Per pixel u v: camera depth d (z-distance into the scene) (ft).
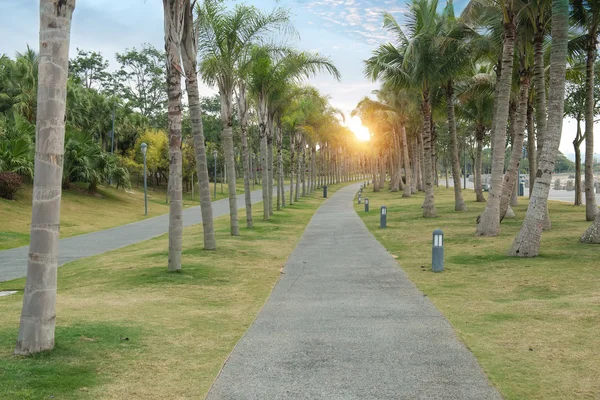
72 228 96.02
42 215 18.89
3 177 115.55
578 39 73.31
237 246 57.72
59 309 27.02
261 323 24.85
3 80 154.81
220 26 66.85
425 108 92.17
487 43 79.82
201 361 18.76
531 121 96.32
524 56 70.08
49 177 18.85
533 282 33.50
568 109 102.53
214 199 204.23
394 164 233.14
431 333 22.21
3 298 32.76
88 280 38.65
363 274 40.47
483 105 115.65
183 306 29.14
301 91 108.47
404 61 78.95
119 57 285.02
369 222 90.38
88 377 16.74
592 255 42.22
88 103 174.09
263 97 97.91
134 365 18.10
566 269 37.14
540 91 66.28
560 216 78.48
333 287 35.29
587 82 70.74
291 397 15.38
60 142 19.15
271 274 41.42
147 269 42.16
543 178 43.83
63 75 18.95
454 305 28.22
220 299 31.63
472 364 17.99
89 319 24.43
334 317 25.99
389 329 23.13
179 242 40.73
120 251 58.23
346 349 20.12
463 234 63.26
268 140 127.54
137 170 210.59
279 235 72.33
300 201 172.14
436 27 86.02
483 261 43.57
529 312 25.25
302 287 35.55
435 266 40.50
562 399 14.82
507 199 70.28
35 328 18.84
